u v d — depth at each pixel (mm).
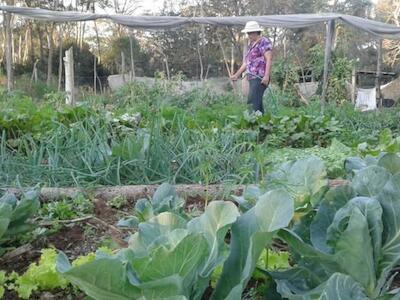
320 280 1552
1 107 6578
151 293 1249
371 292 1412
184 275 1269
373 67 28266
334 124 7027
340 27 24516
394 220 1446
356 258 1392
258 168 3475
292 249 1705
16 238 2348
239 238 1451
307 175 1980
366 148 4684
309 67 16438
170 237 1312
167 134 4344
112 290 1241
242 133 5039
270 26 10219
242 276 1338
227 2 29344
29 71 25969
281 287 1462
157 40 24578
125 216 2738
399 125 8859
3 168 3447
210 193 3033
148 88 10461
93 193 3025
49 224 2541
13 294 1882
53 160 3455
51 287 1888
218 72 25453
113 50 24172
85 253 2293
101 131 4074
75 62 25266
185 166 3553
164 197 2230
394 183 1478
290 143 6484
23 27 29406
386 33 10406
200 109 7484
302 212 1833
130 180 3463
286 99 12281
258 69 8156
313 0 30719
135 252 1425
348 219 1432
